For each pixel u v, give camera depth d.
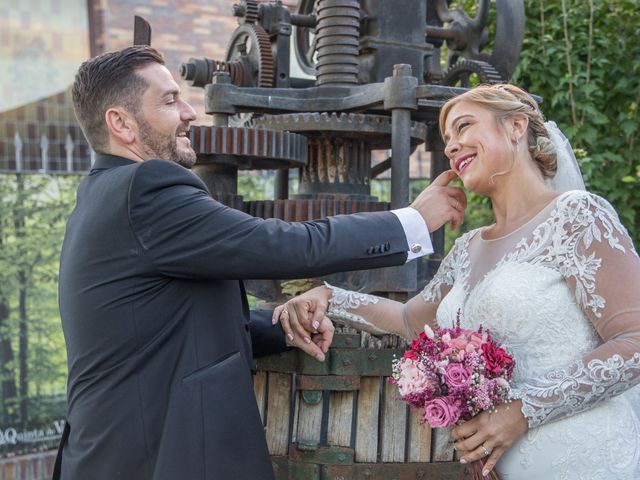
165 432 1.70
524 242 1.78
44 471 5.18
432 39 3.17
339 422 2.19
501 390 1.66
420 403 1.71
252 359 2.09
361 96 2.56
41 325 5.39
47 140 5.46
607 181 4.07
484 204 4.43
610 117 4.20
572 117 4.12
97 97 1.82
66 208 5.52
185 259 1.70
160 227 1.70
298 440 2.19
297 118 2.57
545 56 4.05
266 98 2.65
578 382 1.64
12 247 5.32
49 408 5.38
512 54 2.89
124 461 1.73
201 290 1.77
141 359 1.72
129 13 5.74
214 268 1.71
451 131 1.87
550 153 1.86
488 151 1.82
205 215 1.71
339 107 2.63
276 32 2.99
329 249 1.74
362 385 2.20
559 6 4.13
